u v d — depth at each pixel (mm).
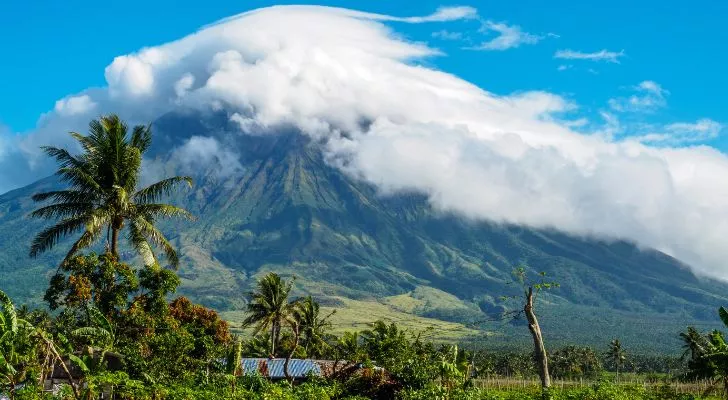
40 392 28969
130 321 44312
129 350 39000
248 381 40312
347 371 41250
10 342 27938
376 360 52062
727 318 41500
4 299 28250
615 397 38906
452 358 49188
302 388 37375
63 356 35219
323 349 95312
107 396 29984
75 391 27359
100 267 44969
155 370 39531
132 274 46094
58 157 44969
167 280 47812
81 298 43062
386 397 38750
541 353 42781
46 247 43906
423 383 38000
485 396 37688
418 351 53156
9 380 27672
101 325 36562
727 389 43781
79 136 44406
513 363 161625
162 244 45812
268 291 81875
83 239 42938
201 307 65000
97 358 35938
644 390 42594
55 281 43969
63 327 42812
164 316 47344
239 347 40281
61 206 44219
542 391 40156
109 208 43875
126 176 45000
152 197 45906
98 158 44531
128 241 45125
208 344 51844
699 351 124438
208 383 39500
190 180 45781
